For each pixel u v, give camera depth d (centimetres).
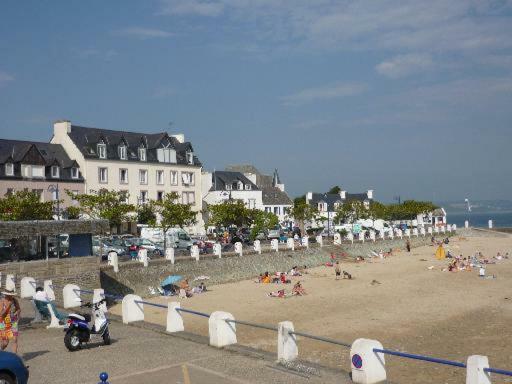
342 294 3819
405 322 2842
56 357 1454
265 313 3194
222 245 5306
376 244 7138
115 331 1802
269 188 9869
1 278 2664
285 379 1240
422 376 1892
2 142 6062
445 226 9881
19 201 4822
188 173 7725
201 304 3541
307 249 5747
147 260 3994
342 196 12131
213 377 1256
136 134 7506
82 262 2998
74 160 6481
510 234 9944
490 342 2378
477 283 4228
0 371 984
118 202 5700
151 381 1231
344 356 2166
